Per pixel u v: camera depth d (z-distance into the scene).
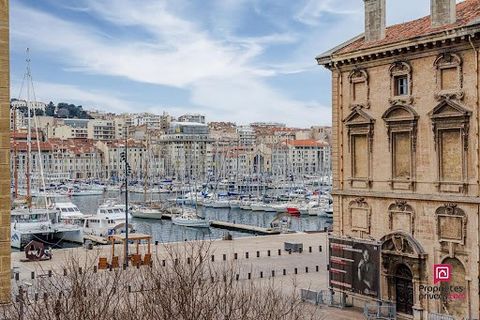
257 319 28.25
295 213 138.75
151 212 136.00
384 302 43.69
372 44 45.16
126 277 39.00
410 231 42.25
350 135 47.22
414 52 41.88
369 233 45.50
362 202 46.03
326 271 62.72
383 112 44.38
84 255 72.69
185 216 126.12
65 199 184.12
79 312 23.66
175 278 34.56
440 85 40.41
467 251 38.75
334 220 48.59
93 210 163.62
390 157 43.81
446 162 40.31
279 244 82.88
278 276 59.72
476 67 38.16
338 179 48.19
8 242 27.52
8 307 26.31
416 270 41.47
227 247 79.88
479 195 38.06
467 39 38.34
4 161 27.25
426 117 41.25
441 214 40.25
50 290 33.97
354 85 47.00
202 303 27.34
